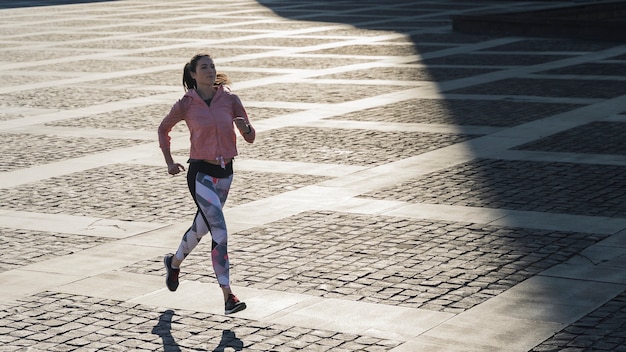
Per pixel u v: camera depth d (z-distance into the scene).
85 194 15.92
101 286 11.38
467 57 32.34
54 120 22.89
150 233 13.55
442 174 16.38
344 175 16.55
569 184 15.42
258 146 19.12
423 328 9.77
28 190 16.30
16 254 12.76
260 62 32.38
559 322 9.80
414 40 37.88
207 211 10.30
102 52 36.59
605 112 21.58
